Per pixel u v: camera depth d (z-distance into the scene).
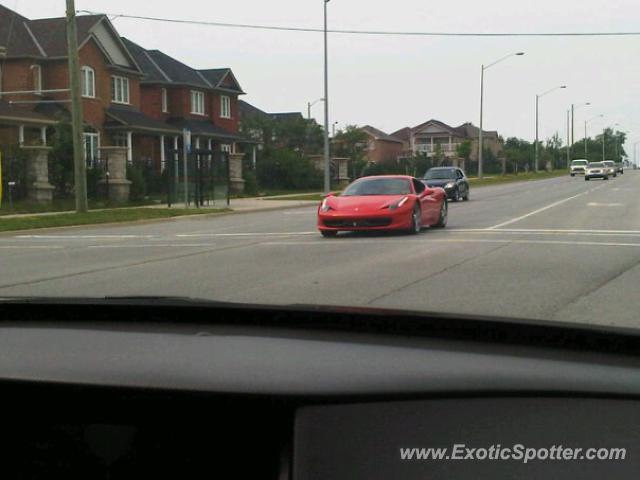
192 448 2.07
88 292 9.75
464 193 33.84
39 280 11.06
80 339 2.55
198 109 54.25
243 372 2.13
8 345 2.50
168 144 49.97
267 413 2.00
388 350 2.29
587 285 9.59
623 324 7.27
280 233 18.80
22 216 24.61
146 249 15.47
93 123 42.25
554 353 2.21
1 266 13.02
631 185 50.00
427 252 13.38
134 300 3.18
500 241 15.08
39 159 30.27
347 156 63.41
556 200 32.34
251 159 54.00
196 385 2.04
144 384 2.08
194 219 26.23
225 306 2.80
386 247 14.37
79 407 2.16
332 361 2.20
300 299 8.91
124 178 33.53
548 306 8.25
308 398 1.96
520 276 10.40
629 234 16.44
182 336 2.56
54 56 40.62
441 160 74.81
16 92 34.88
